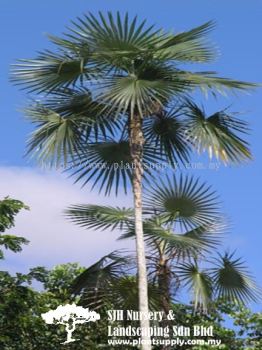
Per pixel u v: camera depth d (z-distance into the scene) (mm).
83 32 12570
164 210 13961
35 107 13070
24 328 17953
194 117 13406
